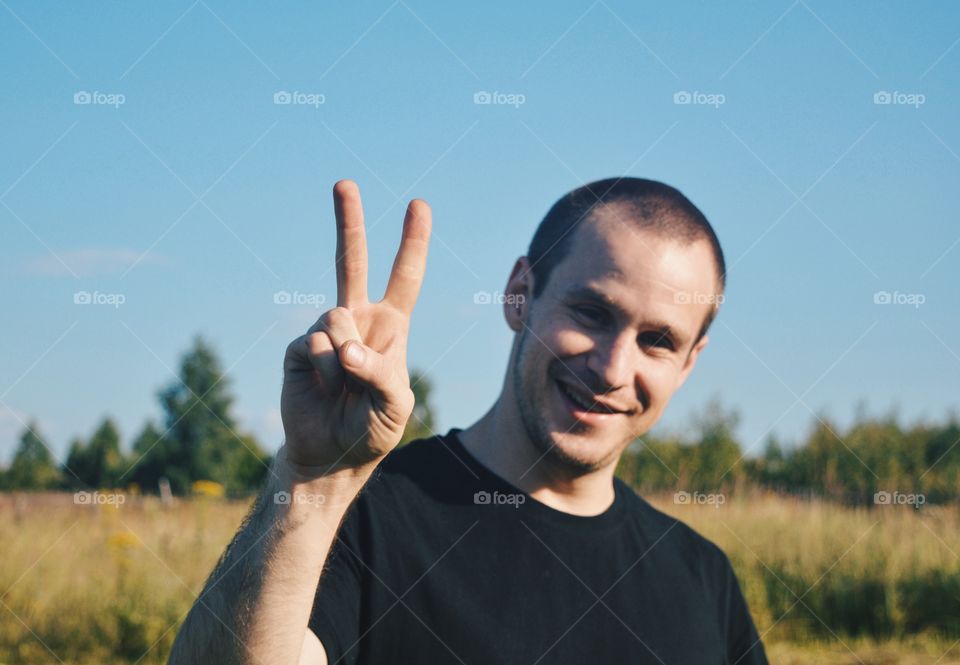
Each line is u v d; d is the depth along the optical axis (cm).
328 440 140
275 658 138
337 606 169
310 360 138
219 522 776
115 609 638
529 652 181
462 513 190
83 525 750
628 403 194
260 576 139
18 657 611
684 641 198
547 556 190
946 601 730
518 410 197
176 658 145
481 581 183
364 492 188
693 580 209
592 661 186
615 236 193
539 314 197
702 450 1118
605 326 193
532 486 196
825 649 685
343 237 148
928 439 1170
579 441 192
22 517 781
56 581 651
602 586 192
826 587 750
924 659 652
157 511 821
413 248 149
